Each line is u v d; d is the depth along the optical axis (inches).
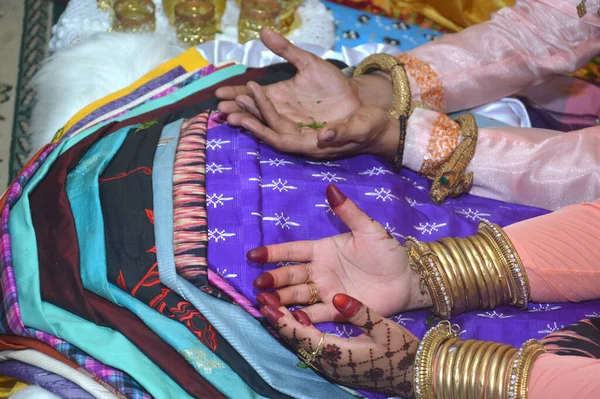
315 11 84.2
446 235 48.4
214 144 48.7
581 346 40.2
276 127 48.6
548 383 36.0
